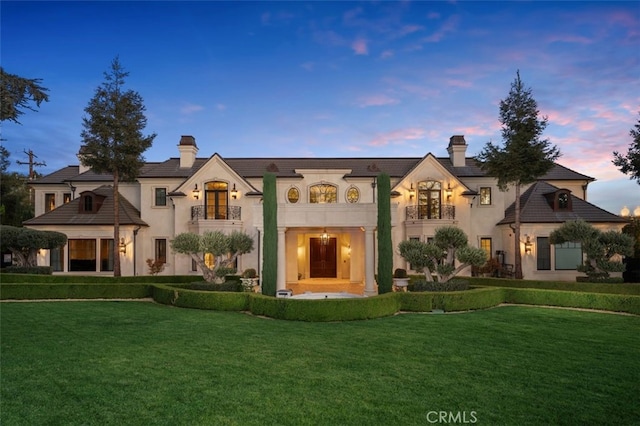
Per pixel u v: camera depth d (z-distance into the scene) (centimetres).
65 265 2267
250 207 2370
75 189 2577
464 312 1392
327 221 1772
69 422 516
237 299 1413
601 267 1711
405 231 2384
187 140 2584
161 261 2344
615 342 950
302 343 930
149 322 1165
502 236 2445
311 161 2673
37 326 1088
